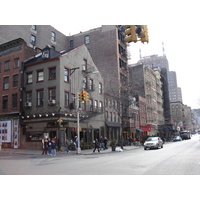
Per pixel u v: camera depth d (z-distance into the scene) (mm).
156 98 71062
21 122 28672
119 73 45969
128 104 34844
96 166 11820
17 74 30297
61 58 27859
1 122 30516
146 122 57688
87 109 32375
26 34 42219
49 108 27141
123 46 50469
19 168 11719
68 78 28984
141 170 10039
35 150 26469
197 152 19172
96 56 48219
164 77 83625
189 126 137250
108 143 37375
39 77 28859
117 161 14117
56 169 11023
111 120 39719
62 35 51375
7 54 31828
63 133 26766
